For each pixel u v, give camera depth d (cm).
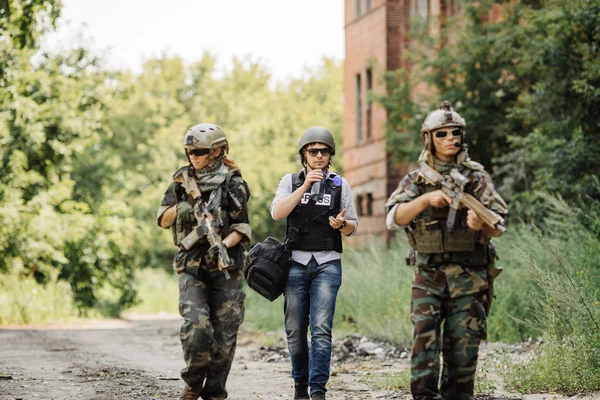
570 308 1191
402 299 1983
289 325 1030
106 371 1454
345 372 1446
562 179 2142
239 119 10900
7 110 4241
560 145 2153
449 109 779
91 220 5119
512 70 2978
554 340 1182
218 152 920
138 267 8481
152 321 4853
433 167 788
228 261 890
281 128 9375
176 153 9388
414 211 772
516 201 2350
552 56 2211
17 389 1202
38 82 4984
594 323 1172
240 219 913
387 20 4509
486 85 2981
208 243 900
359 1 4959
